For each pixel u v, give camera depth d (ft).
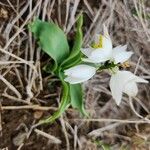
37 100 1.03
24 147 1.02
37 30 0.96
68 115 1.07
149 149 1.15
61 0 1.02
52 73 1.01
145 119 1.14
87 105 1.09
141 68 1.14
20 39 0.99
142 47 1.14
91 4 1.06
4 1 0.98
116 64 0.91
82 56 0.97
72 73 0.92
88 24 1.06
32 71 1.01
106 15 1.07
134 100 1.15
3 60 0.97
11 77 1.00
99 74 1.09
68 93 0.99
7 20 0.98
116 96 0.91
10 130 1.00
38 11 0.99
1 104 0.99
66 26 1.03
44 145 1.04
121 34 1.11
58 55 0.98
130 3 1.12
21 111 1.01
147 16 1.15
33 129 1.03
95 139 1.10
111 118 1.12
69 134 1.07
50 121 1.03
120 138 1.13
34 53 1.00
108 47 0.90
